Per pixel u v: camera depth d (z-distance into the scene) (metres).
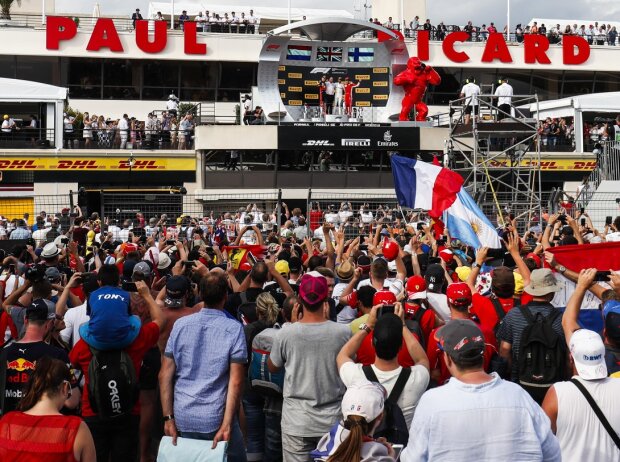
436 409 4.78
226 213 22.64
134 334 7.14
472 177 30.25
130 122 38.78
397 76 35.44
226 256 13.30
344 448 4.79
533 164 37.59
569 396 5.34
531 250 13.57
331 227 12.97
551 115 40.31
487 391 4.82
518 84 47.81
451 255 11.73
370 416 4.95
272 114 35.03
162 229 20.64
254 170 36.84
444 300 8.41
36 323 7.04
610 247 8.45
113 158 37.50
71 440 5.13
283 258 11.87
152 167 37.69
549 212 22.45
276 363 6.78
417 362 6.25
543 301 7.22
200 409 6.51
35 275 8.33
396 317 6.06
